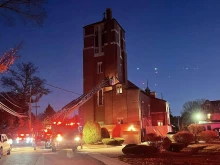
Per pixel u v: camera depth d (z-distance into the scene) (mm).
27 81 59156
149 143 24922
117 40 61844
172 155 20156
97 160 18484
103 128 46406
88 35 62781
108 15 63344
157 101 60750
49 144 34688
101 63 60750
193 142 33094
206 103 68562
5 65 14148
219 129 45344
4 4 12875
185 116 86750
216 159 16641
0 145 21344
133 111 50938
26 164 16484
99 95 58156
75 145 28562
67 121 32094
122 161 17422
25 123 54031
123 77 63438
